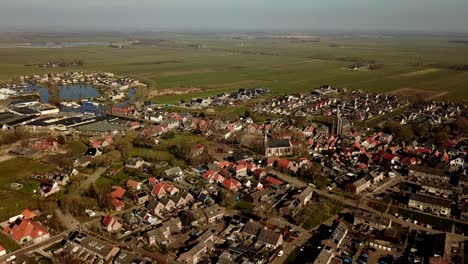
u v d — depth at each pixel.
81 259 129.12
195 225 153.38
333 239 140.38
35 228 140.00
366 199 181.12
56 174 194.25
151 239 138.62
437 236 147.25
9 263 125.50
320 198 180.25
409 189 192.25
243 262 128.25
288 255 135.00
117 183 189.50
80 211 159.12
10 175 195.25
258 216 162.62
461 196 186.00
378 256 135.88
